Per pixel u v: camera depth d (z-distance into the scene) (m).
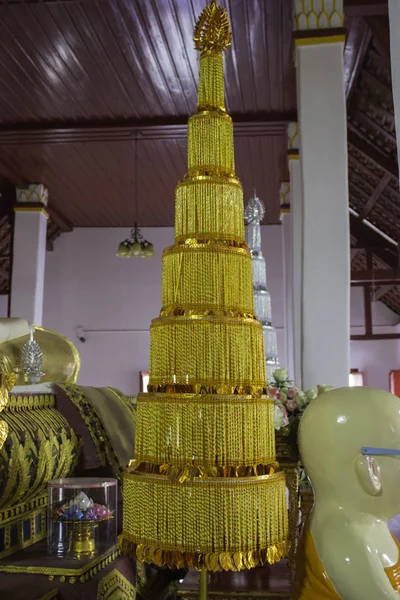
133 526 1.51
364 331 14.59
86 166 9.93
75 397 2.46
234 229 1.63
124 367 13.08
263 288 3.58
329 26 5.13
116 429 2.64
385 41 5.82
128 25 6.29
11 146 9.11
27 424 2.04
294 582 1.62
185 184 1.64
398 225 11.20
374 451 1.50
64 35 6.48
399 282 12.73
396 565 1.51
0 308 13.66
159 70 7.09
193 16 6.09
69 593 1.84
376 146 8.70
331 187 4.86
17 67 7.09
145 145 9.04
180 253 1.58
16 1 5.99
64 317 13.25
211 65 1.76
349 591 1.46
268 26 6.17
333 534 1.51
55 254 13.41
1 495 1.85
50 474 2.12
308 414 1.59
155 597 2.55
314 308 4.70
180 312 1.55
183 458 1.46
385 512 1.54
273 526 1.49
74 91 7.59
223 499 1.43
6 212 10.69
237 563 1.41
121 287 13.28
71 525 2.04
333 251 4.77
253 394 1.52
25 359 2.45
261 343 1.59
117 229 13.43
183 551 1.42
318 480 1.57
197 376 1.50
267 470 1.52
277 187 10.86
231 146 1.71
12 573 1.88
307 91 5.04
